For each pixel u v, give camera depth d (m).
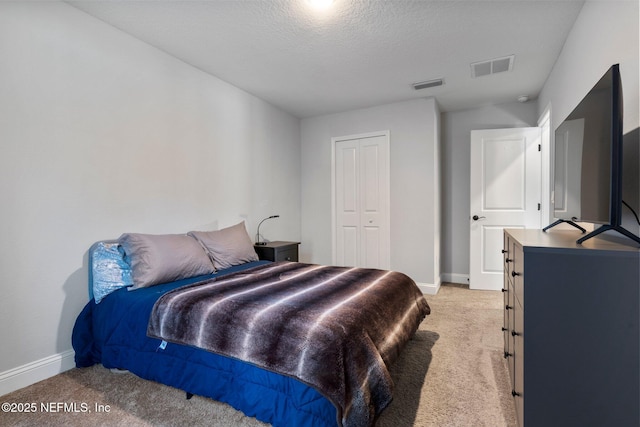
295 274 2.27
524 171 3.71
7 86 1.74
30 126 1.83
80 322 1.99
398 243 3.92
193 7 2.03
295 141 4.44
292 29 2.28
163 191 2.61
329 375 1.24
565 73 2.45
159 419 1.51
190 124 2.84
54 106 1.93
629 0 1.41
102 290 1.99
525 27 2.25
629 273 1.05
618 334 1.07
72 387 1.79
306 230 4.54
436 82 3.23
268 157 3.88
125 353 1.83
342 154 4.27
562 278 1.12
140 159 2.43
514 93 3.57
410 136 3.82
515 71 2.97
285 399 1.36
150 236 2.23
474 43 2.47
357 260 4.19
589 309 1.09
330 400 1.21
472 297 3.54
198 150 2.92
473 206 3.88
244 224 3.24
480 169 3.85
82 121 2.07
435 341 2.38
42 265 1.88
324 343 1.29
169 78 2.65
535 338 1.15
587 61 1.94
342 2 1.98
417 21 2.17
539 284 1.14
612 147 1.15
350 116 4.20
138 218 2.42
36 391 1.75
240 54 2.65
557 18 2.13
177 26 2.25
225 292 1.79
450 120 4.25
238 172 3.40
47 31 1.90
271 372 1.38
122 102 2.31
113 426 1.47
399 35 2.35
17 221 1.78
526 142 3.69
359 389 1.26
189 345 1.59
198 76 2.92
